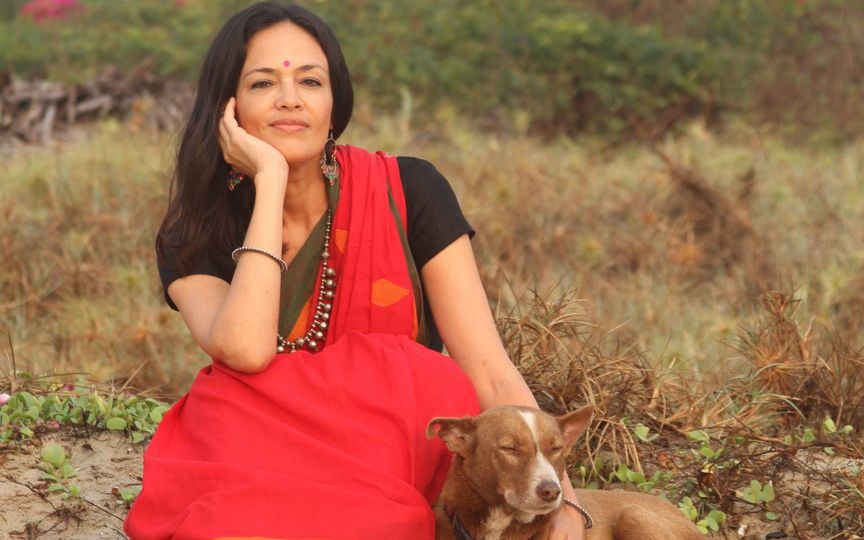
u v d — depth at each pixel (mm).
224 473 3941
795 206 11930
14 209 10664
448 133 15047
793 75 19188
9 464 5539
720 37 20172
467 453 4066
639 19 20562
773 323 6887
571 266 10289
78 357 8141
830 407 6207
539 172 12656
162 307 8992
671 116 17641
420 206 4621
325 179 4605
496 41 18281
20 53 18516
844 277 9078
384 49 18000
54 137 15688
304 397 4164
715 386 6820
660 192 11812
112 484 5484
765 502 5270
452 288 4574
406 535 3881
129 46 18531
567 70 17828
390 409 4105
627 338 7973
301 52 4535
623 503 4457
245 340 4133
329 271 4562
